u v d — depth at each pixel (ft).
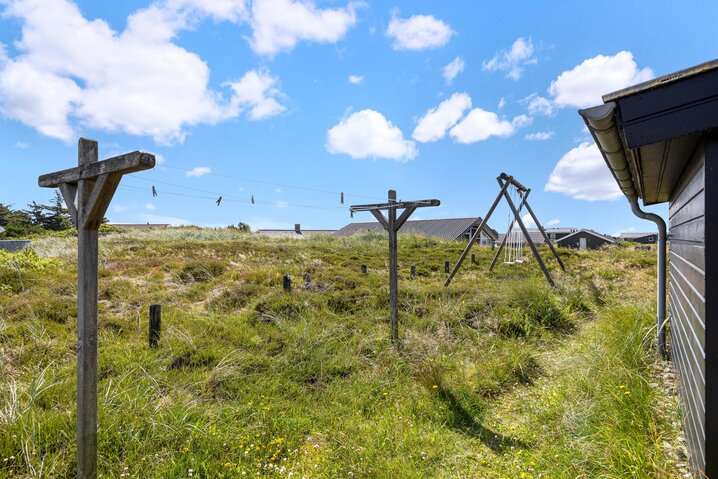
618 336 14.47
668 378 11.53
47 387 10.66
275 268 30.55
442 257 43.73
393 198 17.56
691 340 7.94
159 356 14.17
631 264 35.47
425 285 26.86
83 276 7.33
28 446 8.39
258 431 10.22
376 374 14.08
